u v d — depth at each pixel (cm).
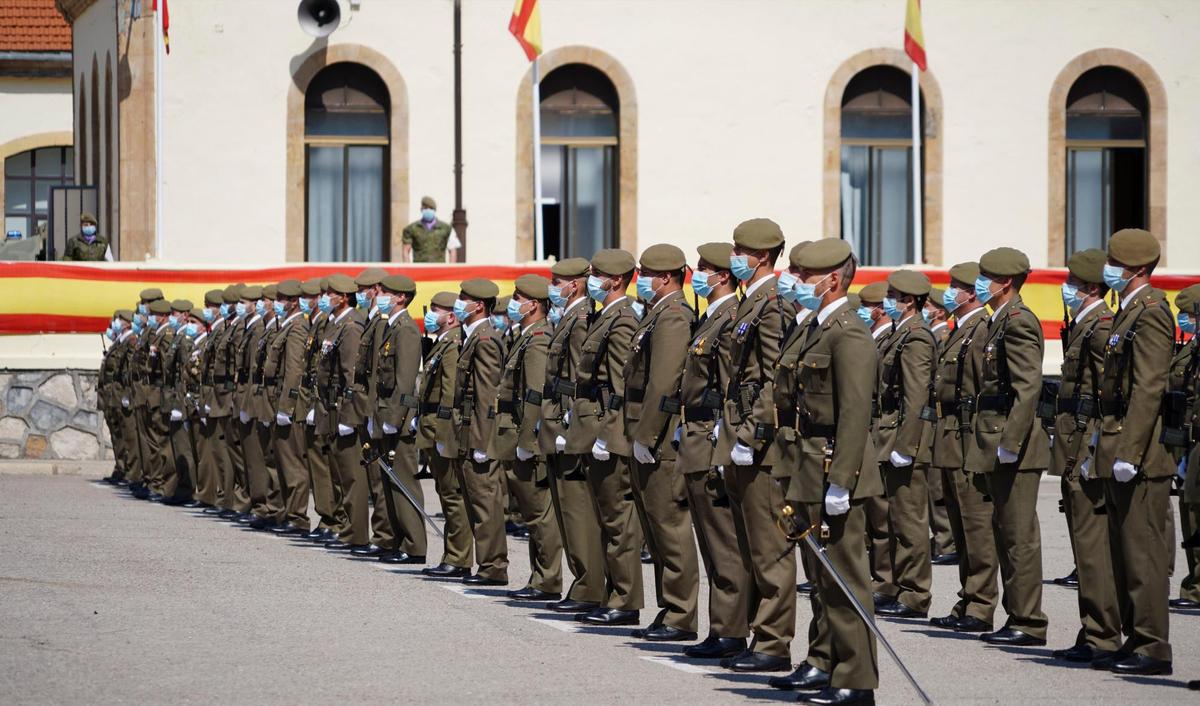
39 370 5900
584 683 2422
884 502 3381
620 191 6731
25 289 5912
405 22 6619
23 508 4709
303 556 3862
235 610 3011
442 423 3531
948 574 3838
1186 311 3275
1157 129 6888
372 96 6681
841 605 2302
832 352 2311
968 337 3042
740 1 6744
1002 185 6856
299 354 4278
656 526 2834
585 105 6762
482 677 2445
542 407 3147
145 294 5325
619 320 2980
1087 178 6962
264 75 6569
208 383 4788
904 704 2347
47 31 11394
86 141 8062
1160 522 2622
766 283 2584
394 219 6631
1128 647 2662
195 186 6550
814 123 6794
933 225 6825
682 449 2677
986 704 2350
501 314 4319
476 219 6662
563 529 3142
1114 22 6862
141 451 5225
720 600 2667
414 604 3166
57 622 2822
